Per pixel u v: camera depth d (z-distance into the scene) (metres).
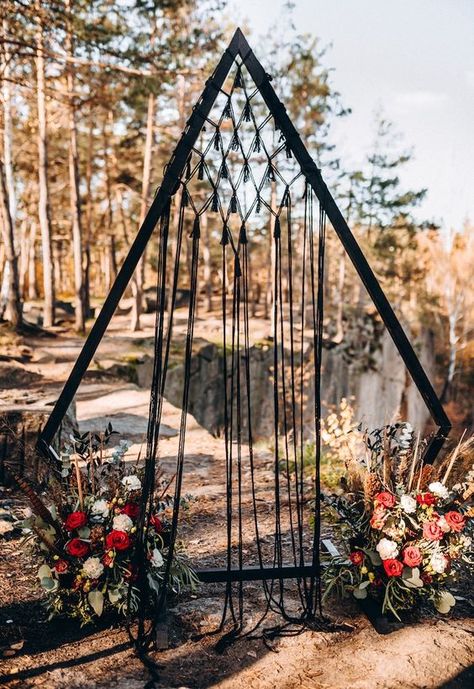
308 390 19.45
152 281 43.72
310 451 8.20
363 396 31.47
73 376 3.58
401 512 3.58
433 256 42.56
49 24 15.30
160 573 3.61
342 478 3.97
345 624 3.57
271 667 3.15
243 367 22.72
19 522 3.62
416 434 3.93
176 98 26.08
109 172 35.25
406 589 3.51
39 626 3.53
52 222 38.31
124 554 3.45
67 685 2.97
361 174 33.28
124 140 32.84
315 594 3.80
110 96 19.56
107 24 16.78
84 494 3.63
